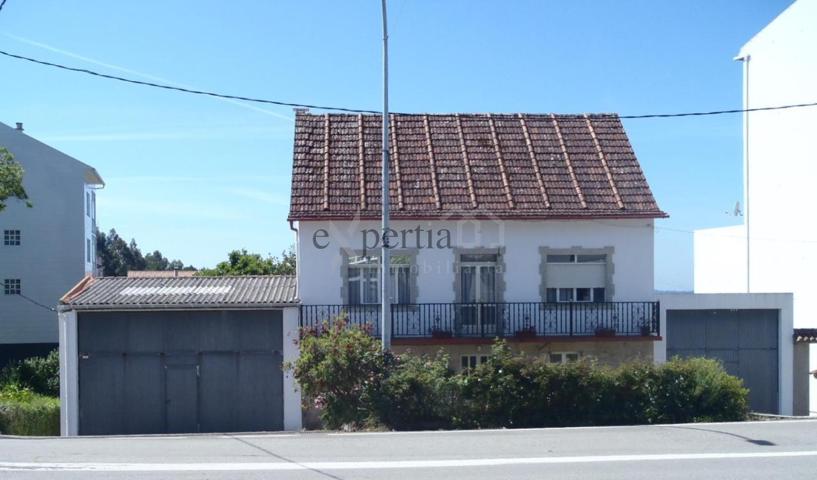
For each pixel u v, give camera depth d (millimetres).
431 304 19109
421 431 12164
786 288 25719
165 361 18578
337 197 19406
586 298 19844
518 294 19531
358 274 19375
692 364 13844
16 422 17938
